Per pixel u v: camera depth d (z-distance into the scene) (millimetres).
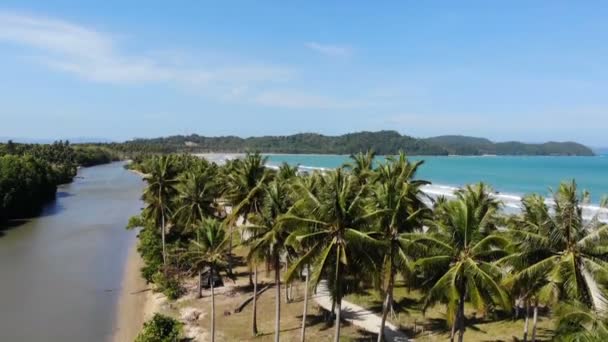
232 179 58344
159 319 39188
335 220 29688
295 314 44219
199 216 59375
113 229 87188
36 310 48031
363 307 45188
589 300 24453
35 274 59844
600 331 19234
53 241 77375
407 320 41844
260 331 40594
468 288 28203
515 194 117062
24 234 82562
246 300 48844
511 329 39406
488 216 29781
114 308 49062
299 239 28984
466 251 28891
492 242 28406
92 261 65875
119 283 56906
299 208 31469
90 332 43125
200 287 50625
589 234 25672
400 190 39500
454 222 29297
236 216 48719
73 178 185125
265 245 35875
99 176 199250
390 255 32812
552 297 25656
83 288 54906
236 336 39781
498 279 28453
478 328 40031
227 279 55875
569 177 169625
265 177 49938
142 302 50844
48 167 139125
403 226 33406
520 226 30750
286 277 29922
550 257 26422
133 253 70188
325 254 29031
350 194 31938
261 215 37250
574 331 20109
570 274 24969
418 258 30453
